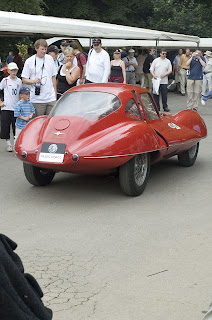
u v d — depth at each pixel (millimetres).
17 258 1771
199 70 16500
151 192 7043
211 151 10094
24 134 6922
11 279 1625
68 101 7121
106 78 11281
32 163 6566
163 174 8148
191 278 4262
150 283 4176
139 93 7555
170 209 6258
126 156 6422
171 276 4305
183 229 5516
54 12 37438
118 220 5844
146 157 6914
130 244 5082
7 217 6000
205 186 7367
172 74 25859
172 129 7758
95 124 6652
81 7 37125
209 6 38062
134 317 3629
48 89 9555
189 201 6605
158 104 16328
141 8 40000
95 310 3738
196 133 8289
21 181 7734
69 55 10305
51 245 5066
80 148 6344
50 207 6387
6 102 9883
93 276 4320
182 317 3621
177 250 4895
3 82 9836
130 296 3951
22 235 5375
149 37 17281
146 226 5625
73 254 4828
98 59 11273
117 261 4645
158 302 3850
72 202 6598
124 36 15914
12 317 1608
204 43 25016
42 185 7391
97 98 7062
